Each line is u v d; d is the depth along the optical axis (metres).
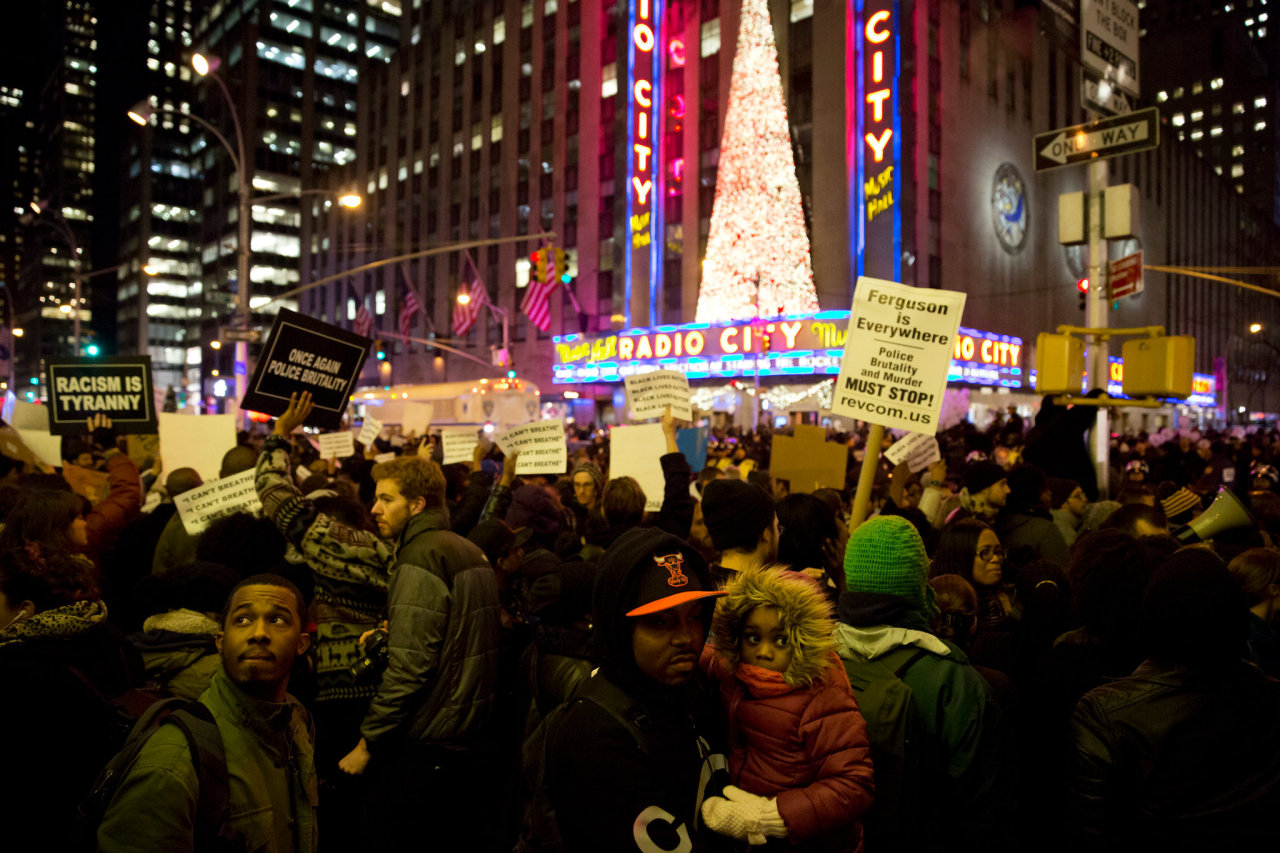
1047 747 3.34
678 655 2.09
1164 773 2.44
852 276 46.66
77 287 39.16
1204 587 2.48
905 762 2.62
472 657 3.82
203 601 3.50
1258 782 2.41
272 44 99.75
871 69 46.03
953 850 2.72
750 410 47.62
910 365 4.14
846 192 46.66
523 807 3.07
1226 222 95.94
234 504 5.58
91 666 2.67
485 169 66.44
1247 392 101.50
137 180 118.00
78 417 7.67
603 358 54.09
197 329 111.50
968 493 6.34
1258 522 6.41
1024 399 51.56
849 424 40.69
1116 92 12.23
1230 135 129.00
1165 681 2.52
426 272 71.56
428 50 73.00
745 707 2.29
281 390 5.20
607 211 57.16
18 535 2.89
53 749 2.46
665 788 2.04
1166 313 77.31
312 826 2.61
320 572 4.09
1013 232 53.84
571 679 3.57
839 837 2.27
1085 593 3.26
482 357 65.06
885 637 2.85
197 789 2.20
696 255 52.19
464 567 3.89
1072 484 6.96
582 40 59.34
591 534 5.71
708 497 3.30
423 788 3.71
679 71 54.16
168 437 7.84
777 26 49.62
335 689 4.02
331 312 83.75
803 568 4.01
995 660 3.78
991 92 52.69
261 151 98.75
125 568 6.01
